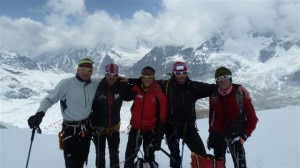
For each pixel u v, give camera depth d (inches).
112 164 97.0
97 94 96.3
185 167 112.3
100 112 96.9
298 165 108.3
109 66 95.0
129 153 96.7
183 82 97.0
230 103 91.0
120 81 99.8
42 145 143.9
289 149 124.9
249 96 90.9
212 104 94.5
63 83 94.0
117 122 99.1
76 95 93.1
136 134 98.1
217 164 86.7
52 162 118.0
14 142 144.7
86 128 93.9
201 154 93.2
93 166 115.1
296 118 178.4
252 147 134.6
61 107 94.6
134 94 99.0
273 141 138.6
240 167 89.2
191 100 97.7
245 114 92.0
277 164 111.2
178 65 95.9
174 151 99.9
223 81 90.0
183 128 98.9
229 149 91.5
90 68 93.1
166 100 97.0
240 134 90.0
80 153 92.4
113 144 98.8
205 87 97.1
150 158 95.0
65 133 92.4
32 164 114.0
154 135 96.9
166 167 113.3
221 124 94.7
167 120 100.0
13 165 111.8
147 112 97.0
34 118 87.6
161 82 102.1
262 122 181.8
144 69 96.8
